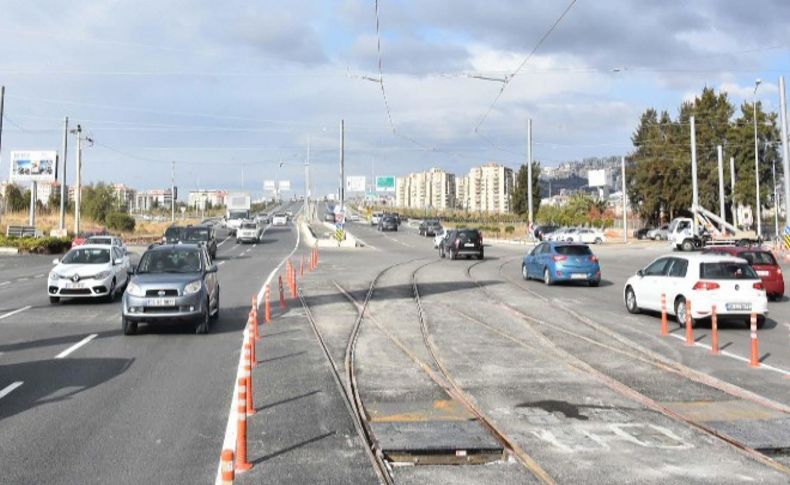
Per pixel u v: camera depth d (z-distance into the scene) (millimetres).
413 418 8180
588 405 8859
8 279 29531
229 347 12969
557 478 6211
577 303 20656
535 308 19422
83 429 7672
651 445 7195
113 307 19234
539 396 9320
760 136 74062
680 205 79250
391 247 57719
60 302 20391
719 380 10312
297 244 61844
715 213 79625
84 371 10773
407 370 11023
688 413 8453
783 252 42250
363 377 10492
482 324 16281
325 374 10602
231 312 18156
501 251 52938
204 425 7832
